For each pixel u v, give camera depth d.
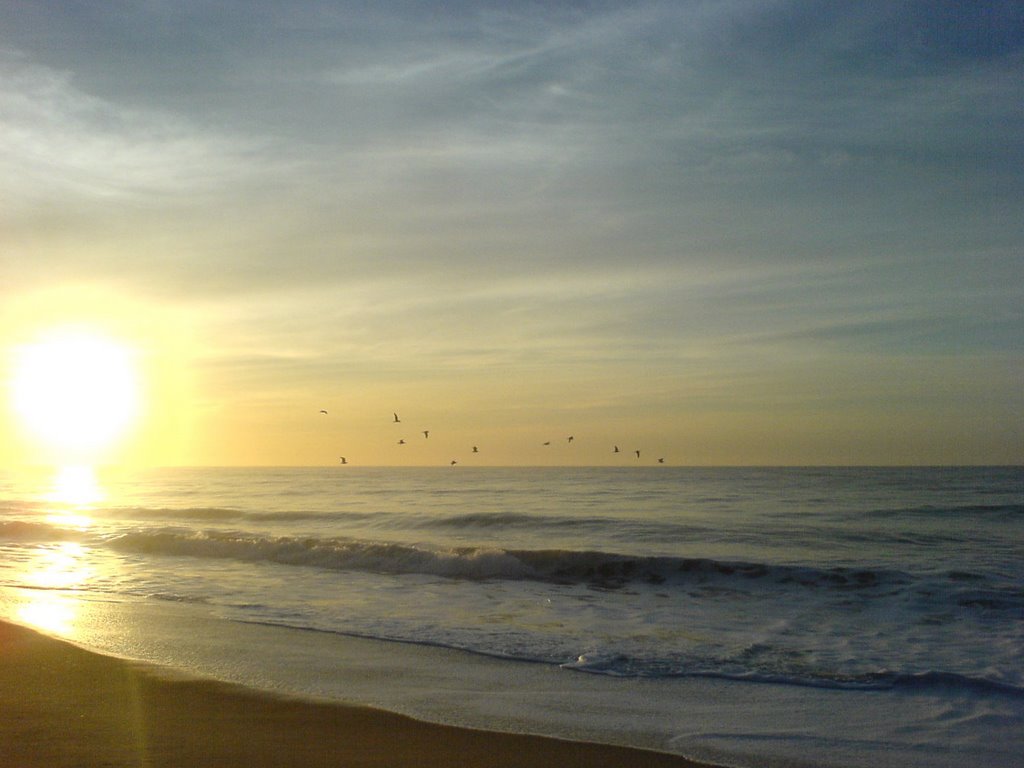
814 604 14.84
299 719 8.03
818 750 7.30
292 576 18.48
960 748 7.38
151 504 46.34
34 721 7.84
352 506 41.88
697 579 17.38
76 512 38.38
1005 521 30.06
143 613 13.77
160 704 8.50
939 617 13.52
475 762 6.90
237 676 9.69
